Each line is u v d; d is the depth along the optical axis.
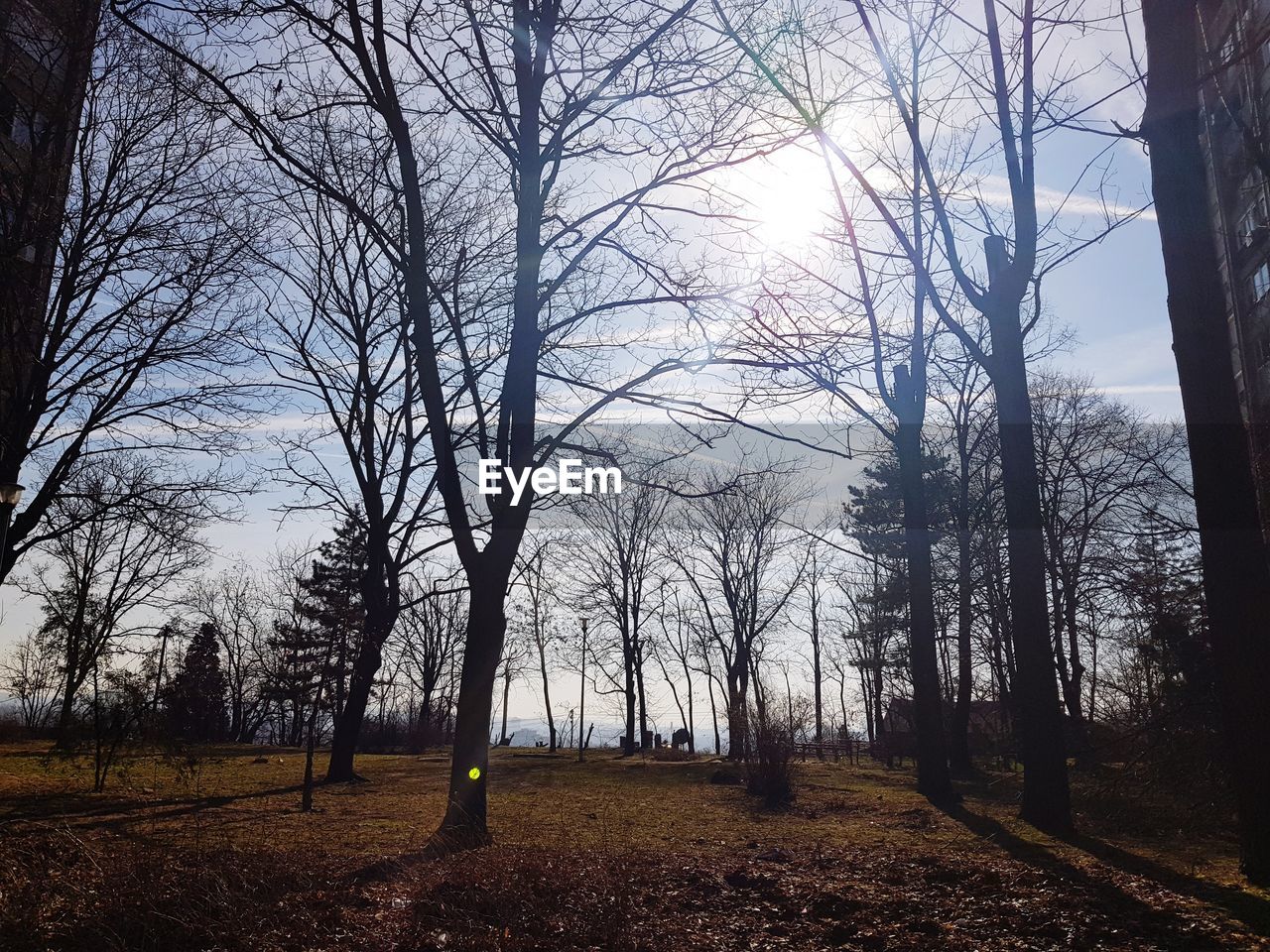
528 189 12.17
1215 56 9.56
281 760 31.56
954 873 8.90
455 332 12.48
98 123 17.38
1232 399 8.48
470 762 10.76
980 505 28.97
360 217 11.73
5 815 13.67
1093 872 8.83
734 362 12.37
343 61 11.52
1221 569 8.39
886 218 12.69
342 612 21.83
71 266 17.00
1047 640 12.69
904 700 40.62
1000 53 11.79
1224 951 6.19
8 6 15.56
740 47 11.45
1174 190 8.81
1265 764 8.20
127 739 18.78
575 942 6.51
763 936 6.88
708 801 18.11
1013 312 12.52
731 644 46.31
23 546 17.55
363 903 7.39
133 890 6.69
